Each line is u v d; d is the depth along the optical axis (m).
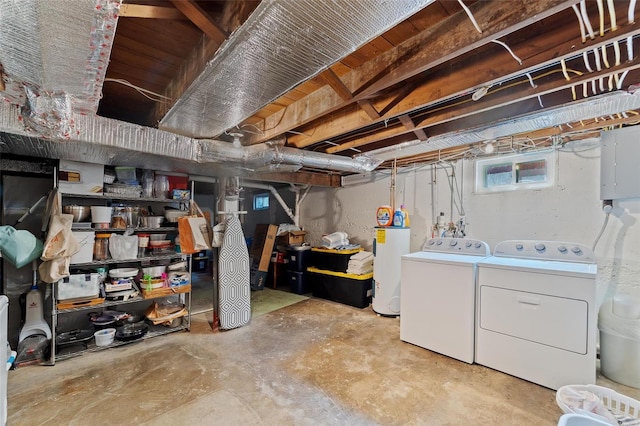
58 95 1.69
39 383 2.33
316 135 3.00
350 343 3.11
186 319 3.58
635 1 1.18
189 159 2.74
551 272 2.34
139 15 1.35
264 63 1.41
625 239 2.83
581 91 1.98
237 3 1.32
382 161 4.04
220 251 3.50
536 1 1.16
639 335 2.27
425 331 2.99
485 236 3.76
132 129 2.34
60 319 3.11
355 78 1.95
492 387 2.33
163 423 1.89
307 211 6.15
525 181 3.50
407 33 1.57
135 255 3.14
